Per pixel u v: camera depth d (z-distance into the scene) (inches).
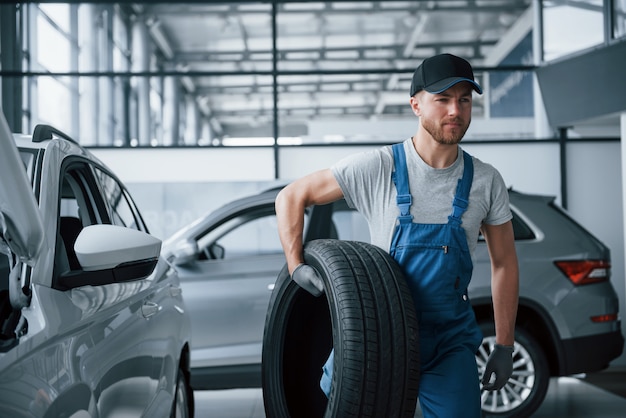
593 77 317.7
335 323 87.7
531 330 211.3
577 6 322.7
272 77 369.4
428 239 93.3
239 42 369.7
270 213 224.4
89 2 365.7
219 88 368.5
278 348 104.8
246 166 364.8
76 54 364.5
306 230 213.3
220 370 213.6
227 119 366.6
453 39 368.8
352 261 90.4
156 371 103.6
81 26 365.4
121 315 90.3
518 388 208.7
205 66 369.1
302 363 106.0
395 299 88.6
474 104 363.3
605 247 213.2
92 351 76.8
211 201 362.0
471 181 94.4
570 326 206.2
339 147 366.0
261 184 363.6
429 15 371.2
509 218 97.7
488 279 204.4
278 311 104.6
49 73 362.9
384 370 86.4
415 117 368.2
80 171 103.7
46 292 73.0
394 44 370.0
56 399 65.0
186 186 362.0
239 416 228.7
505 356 101.3
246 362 214.1
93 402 74.2
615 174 359.3
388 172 94.4
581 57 321.1
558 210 215.3
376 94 369.4
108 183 116.0
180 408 129.6
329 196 96.3
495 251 100.6
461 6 369.7
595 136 359.3
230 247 227.1
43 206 80.9
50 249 78.6
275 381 104.7
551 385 291.7
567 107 338.6
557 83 340.5
